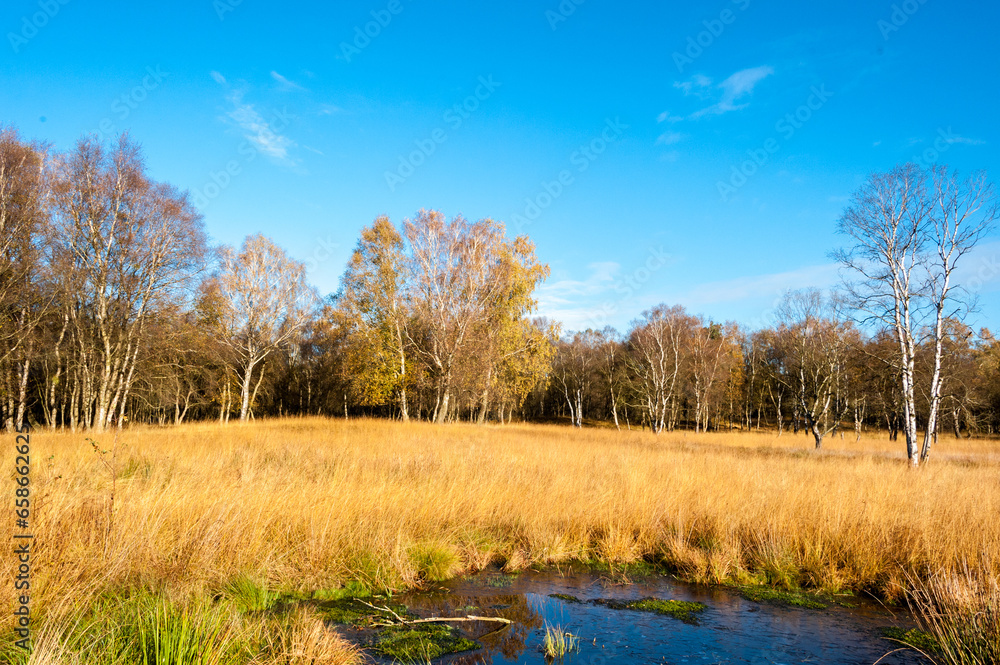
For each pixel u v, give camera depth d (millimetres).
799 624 4816
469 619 4719
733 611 5121
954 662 3848
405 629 4441
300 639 3729
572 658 4035
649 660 4051
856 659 4113
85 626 3674
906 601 5332
